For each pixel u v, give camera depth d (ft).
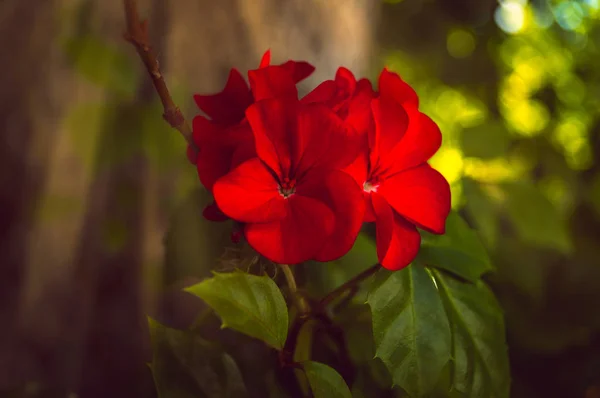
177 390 1.07
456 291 1.14
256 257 1.12
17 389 1.30
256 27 1.66
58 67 1.60
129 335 1.65
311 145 1.04
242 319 1.02
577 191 3.00
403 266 1.08
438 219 1.10
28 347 1.62
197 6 1.62
